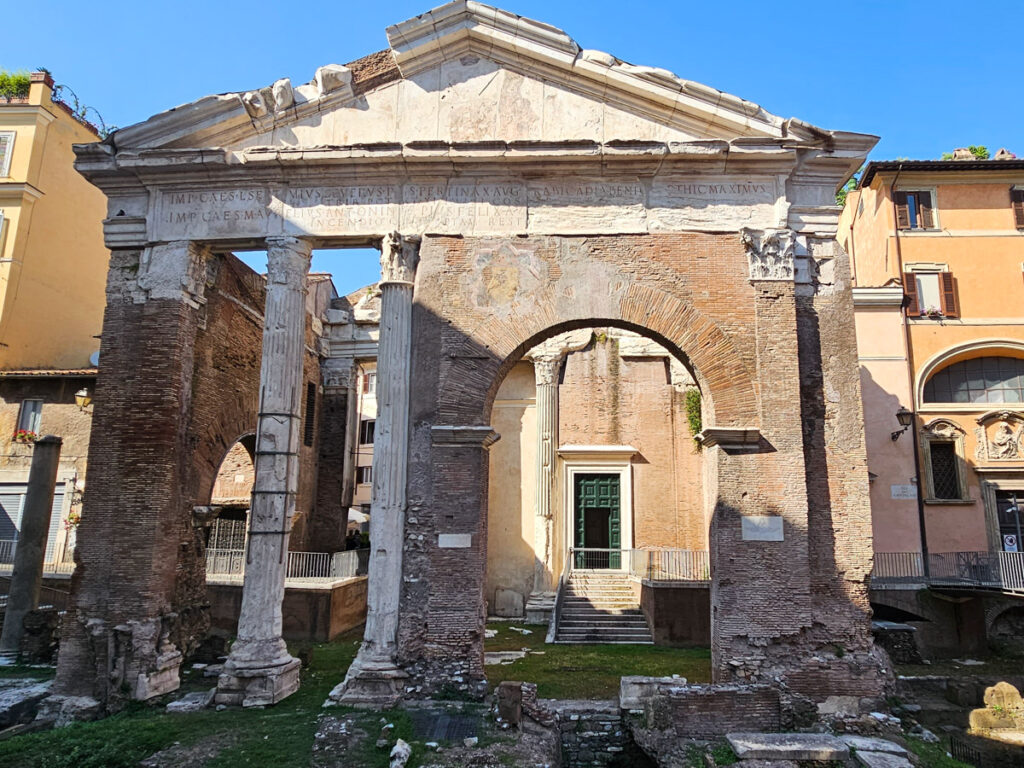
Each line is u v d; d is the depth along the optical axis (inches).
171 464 672.4
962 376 1199.6
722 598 612.4
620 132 692.1
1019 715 728.3
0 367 1243.2
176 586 690.8
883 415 1159.6
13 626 809.5
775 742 519.2
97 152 705.6
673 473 1179.9
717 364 651.5
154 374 680.4
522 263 675.4
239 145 714.2
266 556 634.8
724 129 682.8
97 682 621.6
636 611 1034.1
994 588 954.1
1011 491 1146.7
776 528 617.6
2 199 1301.7
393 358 657.6
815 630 607.5
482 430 640.4
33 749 498.0
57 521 1194.0
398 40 698.2
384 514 631.8
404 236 677.3
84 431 1220.5
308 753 491.8
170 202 711.7
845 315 661.9
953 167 1218.6
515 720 544.4
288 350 671.1
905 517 1123.9
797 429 633.0
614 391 1219.2
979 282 1203.2
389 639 613.3
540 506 1178.0
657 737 536.1
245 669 606.2
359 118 708.7
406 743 501.0
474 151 672.4
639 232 676.7
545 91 703.1
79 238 1413.6
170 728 535.2
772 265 662.5
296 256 689.0
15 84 1371.8
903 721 579.8
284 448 656.4
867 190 1332.4
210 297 750.5
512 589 1194.0
